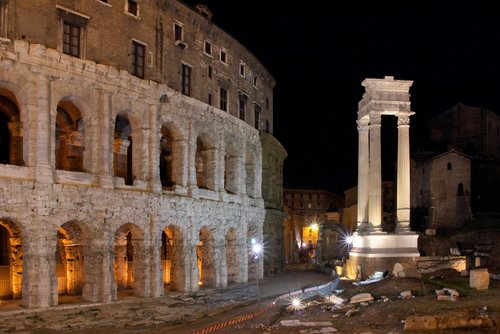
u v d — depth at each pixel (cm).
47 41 4294
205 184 6188
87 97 4594
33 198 4094
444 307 3262
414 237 5806
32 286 4066
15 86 4134
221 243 6141
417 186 9925
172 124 5547
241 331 3256
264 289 5975
